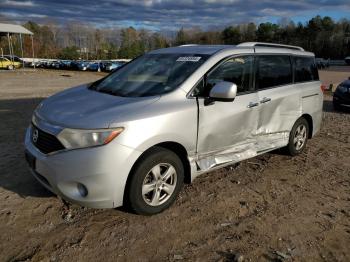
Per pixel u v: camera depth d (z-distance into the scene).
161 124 3.52
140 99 3.72
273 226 3.69
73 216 3.66
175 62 4.41
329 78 30.75
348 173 5.34
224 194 4.35
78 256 3.06
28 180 4.43
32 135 3.75
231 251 3.23
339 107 11.41
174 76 4.12
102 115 3.35
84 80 23.91
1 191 4.12
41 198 3.99
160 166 3.69
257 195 4.39
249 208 4.04
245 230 3.59
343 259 3.21
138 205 3.55
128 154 3.29
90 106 3.62
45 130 3.44
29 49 76.31
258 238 3.46
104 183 3.25
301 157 5.95
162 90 3.94
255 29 101.06
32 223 3.50
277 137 5.28
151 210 3.67
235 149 4.51
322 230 3.67
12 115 8.43
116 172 3.26
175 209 3.91
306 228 3.69
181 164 3.85
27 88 16.39
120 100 3.74
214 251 3.22
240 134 4.51
